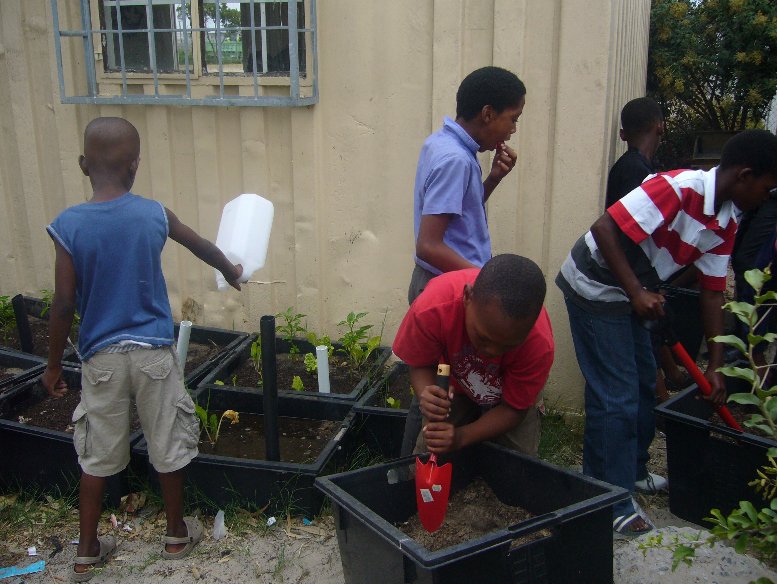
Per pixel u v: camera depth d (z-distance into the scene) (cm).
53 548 295
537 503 256
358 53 393
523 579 214
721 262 279
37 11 438
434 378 251
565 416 384
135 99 419
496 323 200
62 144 453
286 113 412
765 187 254
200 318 461
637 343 309
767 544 188
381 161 404
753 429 317
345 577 250
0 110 464
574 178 361
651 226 264
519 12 352
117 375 263
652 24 916
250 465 302
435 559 194
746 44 918
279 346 437
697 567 272
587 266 288
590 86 348
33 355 397
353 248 421
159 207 272
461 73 375
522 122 364
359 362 409
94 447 270
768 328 426
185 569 281
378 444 350
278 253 435
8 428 319
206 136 427
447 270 273
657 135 407
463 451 269
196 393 366
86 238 255
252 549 292
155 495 317
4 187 477
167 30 405
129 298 263
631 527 291
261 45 416
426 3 377
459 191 274
